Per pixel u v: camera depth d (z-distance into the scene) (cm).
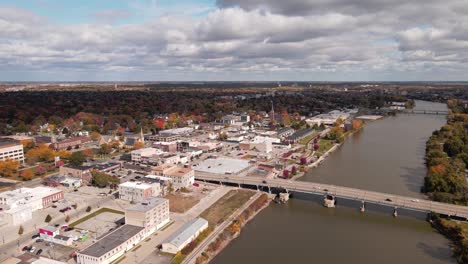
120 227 17212
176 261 14888
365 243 17512
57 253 15662
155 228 18075
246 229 19112
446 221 18912
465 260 15412
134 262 14938
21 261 14600
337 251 16688
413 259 15962
